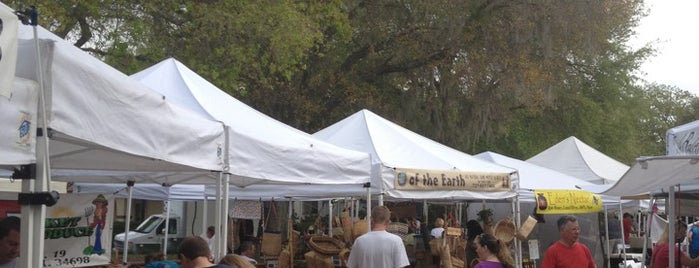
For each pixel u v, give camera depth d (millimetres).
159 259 9625
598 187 15367
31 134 3314
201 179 9641
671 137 7902
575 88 29781
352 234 10281
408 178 10203
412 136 12336
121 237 23188
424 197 10492
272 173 6809
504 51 23766
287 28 17922
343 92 24297
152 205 32656
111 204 7641
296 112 23328
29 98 3309
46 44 3455
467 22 23719
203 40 18203
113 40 16812
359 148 10969
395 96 25406
